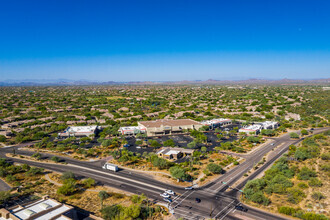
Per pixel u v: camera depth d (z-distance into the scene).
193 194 87.94
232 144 151.88
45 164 119.88
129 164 120.31
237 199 84.19
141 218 71.38
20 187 92.56
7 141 164.38
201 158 129.88
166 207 78.31
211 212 73.81
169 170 108.75
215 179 101.81
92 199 83.94
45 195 79.25
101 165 119.06
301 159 118.69
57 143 156.62
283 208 74.06
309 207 76.12
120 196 86.06
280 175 95.62
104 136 172.50
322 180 94.44
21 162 122.38
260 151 142.25
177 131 191.50
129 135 181.12
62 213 65.31
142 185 95.69
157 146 147.38
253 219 71.00
